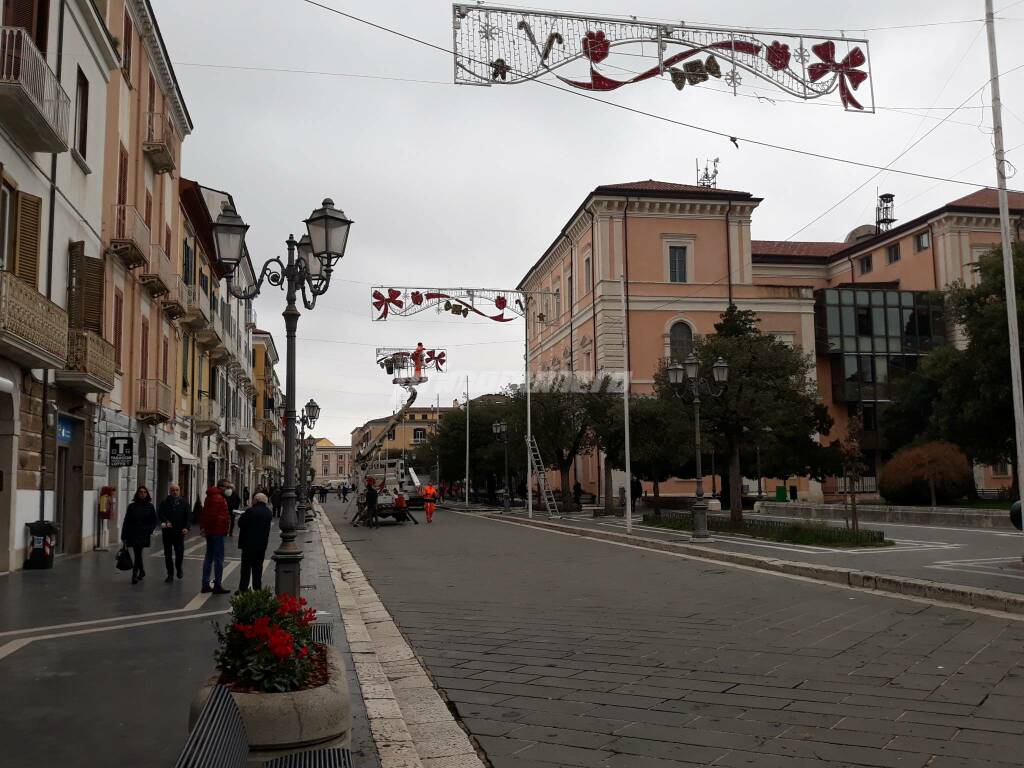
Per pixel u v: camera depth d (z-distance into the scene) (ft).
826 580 45.57
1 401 49.80
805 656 26.11
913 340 167.84
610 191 157.79
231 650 14.66
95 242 65.77
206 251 118.93
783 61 38.93
